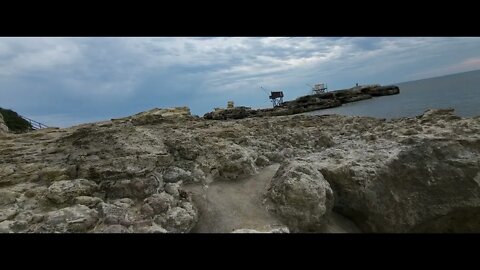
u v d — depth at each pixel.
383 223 9.16
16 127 31.12
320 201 8.60
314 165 10.12
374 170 9.49
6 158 11.00
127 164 9.78
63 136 14.39
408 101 43.97
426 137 11.14
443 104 32.69
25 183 9.16
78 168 9.70
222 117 46.44
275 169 11.45
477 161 10.26
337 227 9.01
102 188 9.00
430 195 9.74
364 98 73.69
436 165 10.12
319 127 18.45
